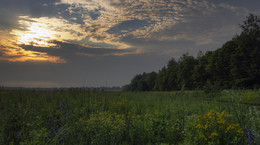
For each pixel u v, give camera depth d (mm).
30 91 14039
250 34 39688
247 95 15133
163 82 72812
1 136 4102
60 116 5434
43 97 10945
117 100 12250
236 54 38125
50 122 5129
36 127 5023
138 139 4480
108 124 4496
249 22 41000
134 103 10875
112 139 3979
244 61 37562
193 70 54344
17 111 6332
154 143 4543
